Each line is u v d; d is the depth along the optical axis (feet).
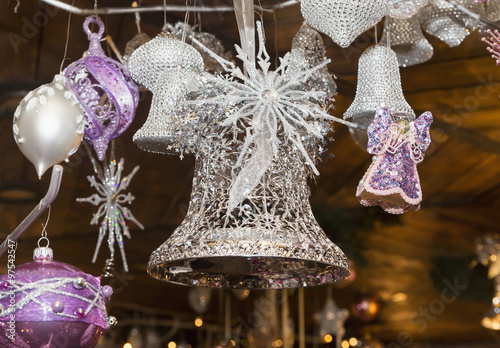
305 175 5.91
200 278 6.13
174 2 8.82
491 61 10.53
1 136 11.46
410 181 5.84
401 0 6.67
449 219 17.48
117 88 6.59
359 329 27.43
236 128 5.50
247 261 5.88
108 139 6.73
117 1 8.76
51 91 5.27
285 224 5.43
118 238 8.01
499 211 16.99
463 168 14.64
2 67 10.09
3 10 9.01
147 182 13.91
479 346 27.96
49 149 5.25
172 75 6.37
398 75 6.62
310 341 25.84
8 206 13.93
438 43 10.06
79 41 9.71
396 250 19.80
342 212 16.08
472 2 7.68
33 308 5.09
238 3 5.91
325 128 5.81
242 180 5.30
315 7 5.70
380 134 5.70
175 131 5.84
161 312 23.18
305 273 6.11
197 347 25.09
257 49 9.39
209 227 5.38
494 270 18.66
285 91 5.54
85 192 13.55
